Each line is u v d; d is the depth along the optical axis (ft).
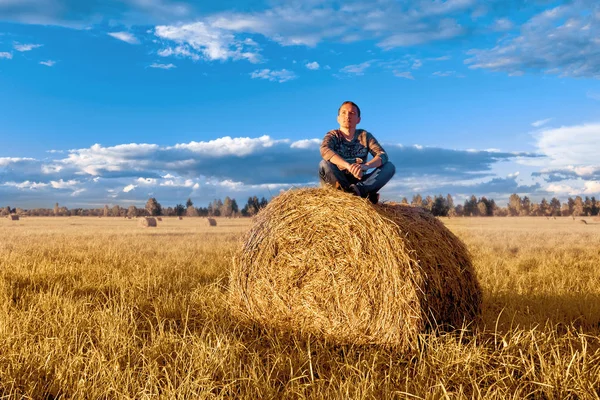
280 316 16.84
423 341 14.02
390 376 12.22
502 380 11.68
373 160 17.31
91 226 127.03
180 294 21.08
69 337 14.70
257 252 17.56
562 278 27.25
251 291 17.61
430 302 15.15
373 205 16.01
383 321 14.75
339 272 15.61
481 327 16.76
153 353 13.37
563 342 14.28
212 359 12.47
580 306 19.76
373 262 15.01
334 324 15.65
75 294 21.95
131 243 53.01
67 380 12.01
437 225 17.54
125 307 17.95
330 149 17.22
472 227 117.80
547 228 118.73
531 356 12.44
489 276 27.91
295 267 16.55
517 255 42.63
